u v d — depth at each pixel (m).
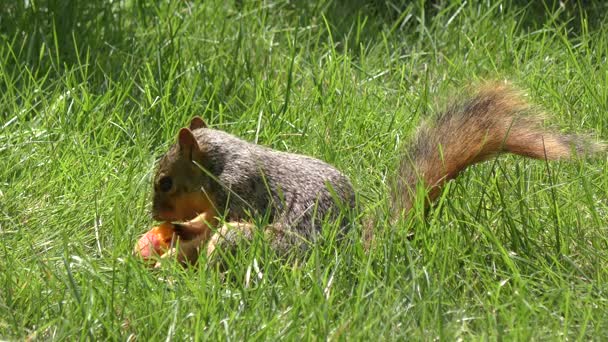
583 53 14.37
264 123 12.20
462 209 10.10
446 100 10.53
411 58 14.22
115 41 14.15
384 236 9.30
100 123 12.05
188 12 15.02
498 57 14.04
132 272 8.98
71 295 8.68
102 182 10.98
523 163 11.06
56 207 10.49
